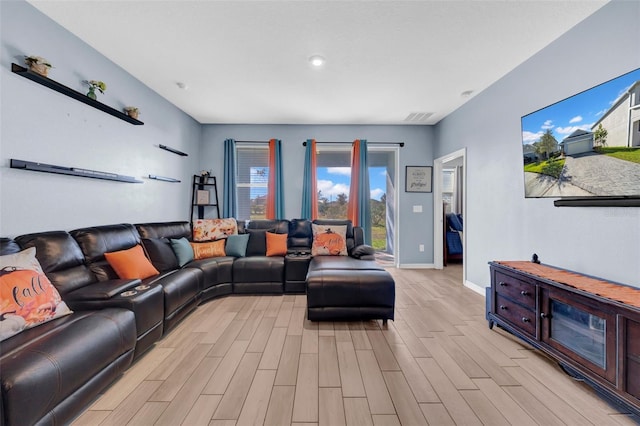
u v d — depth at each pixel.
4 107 1.70
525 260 2.57
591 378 1.47
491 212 3.07
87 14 1.95
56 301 1.49
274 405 1.43
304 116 4.18
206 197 4.33
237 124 4.58
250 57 2.52
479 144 3.30
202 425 1.29
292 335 2.24
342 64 2.63
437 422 1.31
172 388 1.56
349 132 4.61
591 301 1.48
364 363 1.82
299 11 1.91
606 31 1.81
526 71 2.54
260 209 4.73
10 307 1.28
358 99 3.50
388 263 5.12
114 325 1.51
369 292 2.39
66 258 1.82
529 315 1.92
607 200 1.74
